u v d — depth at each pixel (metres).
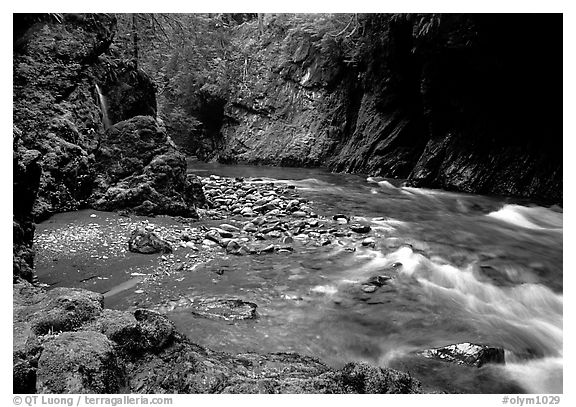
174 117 23.33
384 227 7.82
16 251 4.09
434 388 3.16
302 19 19.52
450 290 5.02
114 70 9.97
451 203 10.27
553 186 9.91
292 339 3.75
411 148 14.88
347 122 18.44
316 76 20.12
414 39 11.61
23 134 7.12
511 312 4.59
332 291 4.78
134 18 15.34
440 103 11.99
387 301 4.59
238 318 4.02
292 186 12.66
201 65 23.64
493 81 10.41
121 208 7.56
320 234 7.09
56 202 7.07
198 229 7.12
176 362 2.75
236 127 22.52
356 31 15.56
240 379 2.62
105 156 8.09
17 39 7.99
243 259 5.77
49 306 2.86
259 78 22.14
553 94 9.61
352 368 2.84
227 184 12.51
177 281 4.88
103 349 2.35
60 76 8.16
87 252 5.55
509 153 10.80
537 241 7.15
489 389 3.19
